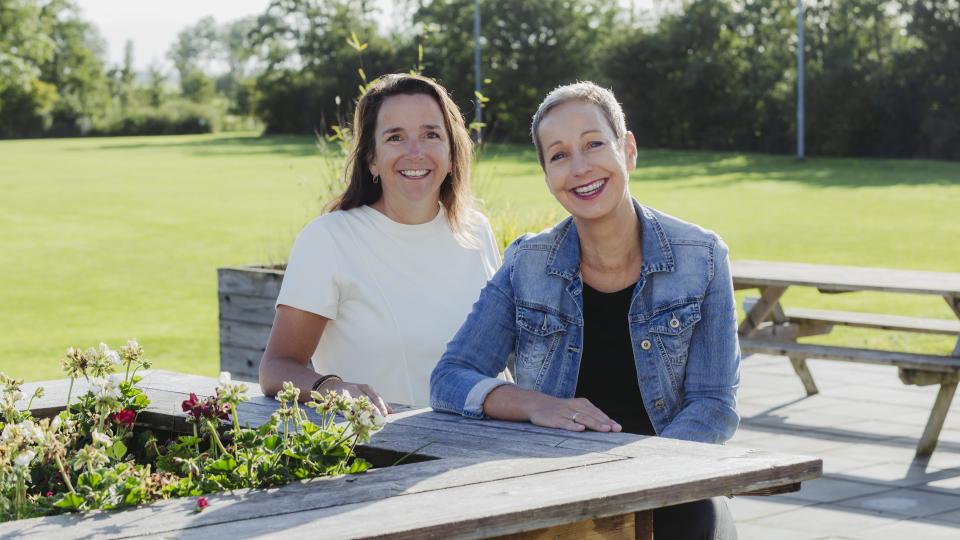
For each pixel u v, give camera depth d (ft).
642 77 154.51
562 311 9.46
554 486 6.32
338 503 6.12
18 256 48.75
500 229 21.08
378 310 10.68
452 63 171.42
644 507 6.27
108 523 5.87
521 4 166.09
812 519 14.79
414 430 7.97
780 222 60.23
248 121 237.25
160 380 9.96
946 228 56.34
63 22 239.09
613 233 9.30
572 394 9.49
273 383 9.58
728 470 6.63
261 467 6.67
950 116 127.95
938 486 16.26
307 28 198.70
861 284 18.85
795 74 142.20
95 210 69.92
